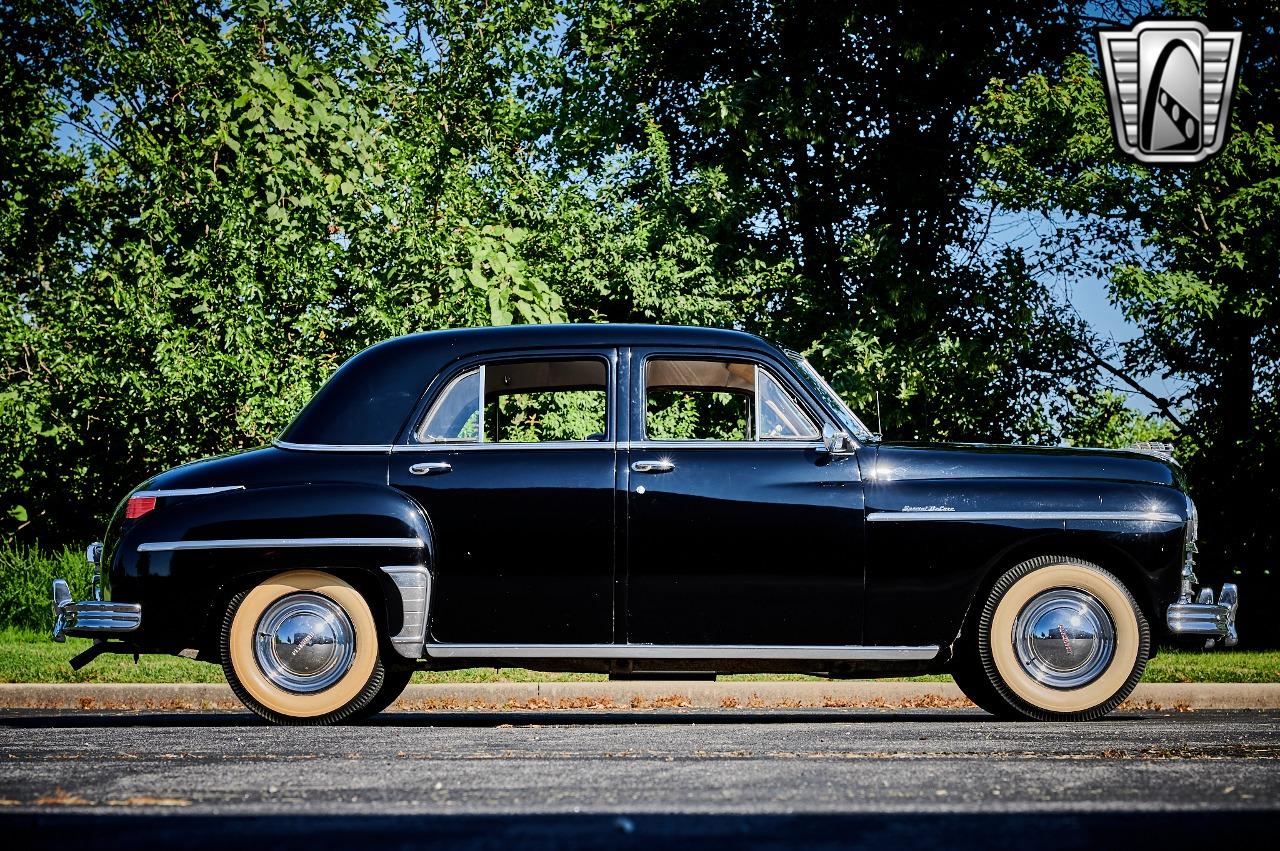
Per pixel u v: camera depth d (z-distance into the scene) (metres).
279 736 6.02
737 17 20.02
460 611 6.67
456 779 4.35
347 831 3.41
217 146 14.57
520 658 6.69
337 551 6.64
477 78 18.41
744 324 17.03
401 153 15.04
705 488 6.70
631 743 5.59
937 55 18.62
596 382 6.98
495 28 18.55
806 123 18.06
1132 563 6.80
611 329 7.05
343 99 14.80
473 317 13.91
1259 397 17.39
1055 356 18.56
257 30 16.48
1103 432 19.11
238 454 7.00
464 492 6.72
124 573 6.75
